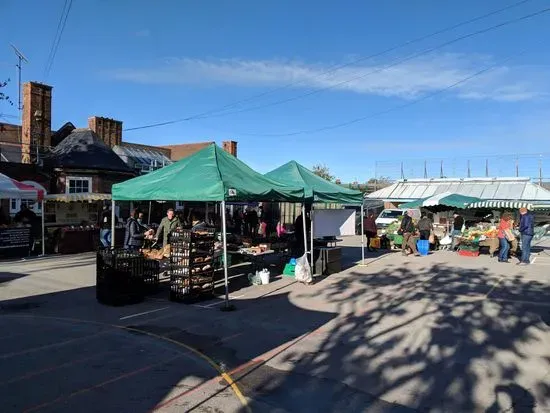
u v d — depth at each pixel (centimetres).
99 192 2338
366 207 3747
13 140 2728
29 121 2358
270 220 2727
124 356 602
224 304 903
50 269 1295
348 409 457
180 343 663
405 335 713
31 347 630
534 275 1330
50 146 2462
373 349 645
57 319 784
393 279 1235
